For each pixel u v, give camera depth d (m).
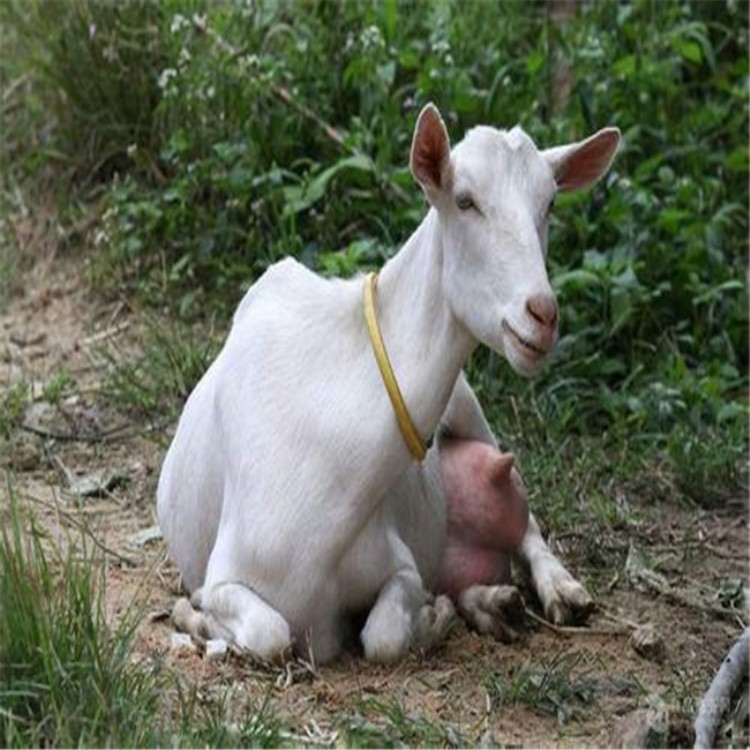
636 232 20.17
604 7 23.39
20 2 23.41
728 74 23.05
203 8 22.72
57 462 17.98
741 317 20.16
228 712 12.42
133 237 21.36
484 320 12.74
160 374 19.44
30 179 22.83
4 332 20.81
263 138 21.31
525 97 21.66
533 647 14.28
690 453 18.25
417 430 13.29
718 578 16.28
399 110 21.47
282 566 13.34
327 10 22.81
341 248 20.64
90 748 11.34
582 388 19.31
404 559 13.84
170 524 14.76
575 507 17.34
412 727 12.46
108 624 13.98
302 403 13.46
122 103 22.61
